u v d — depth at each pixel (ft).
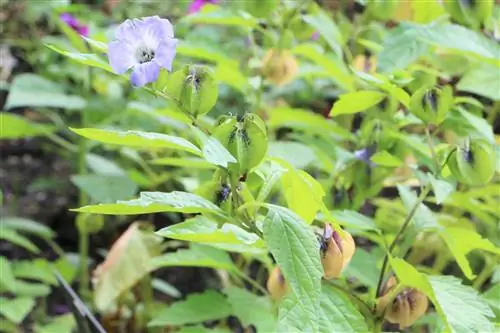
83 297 3.58
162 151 3.48
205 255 2.57
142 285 3.27
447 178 2.65
